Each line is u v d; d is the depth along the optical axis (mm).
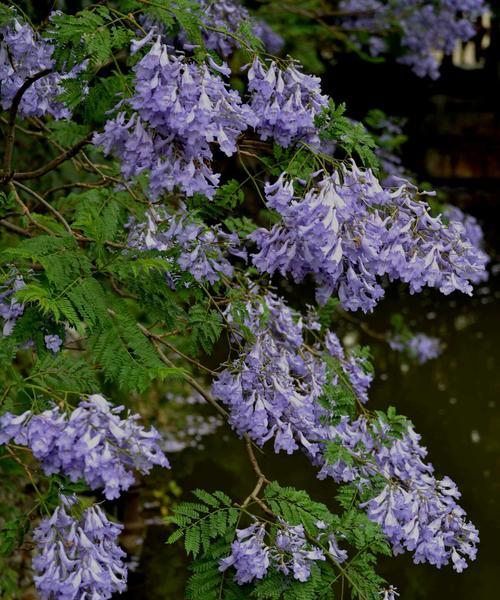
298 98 2662
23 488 5234
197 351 3090
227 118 2457
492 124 13016
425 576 6660
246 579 2650
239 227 3545
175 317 2861
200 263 2939
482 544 7129
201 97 2332
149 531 6875
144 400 8492
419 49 9164
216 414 8844
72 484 2318
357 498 3068
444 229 2668
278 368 3010
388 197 2590
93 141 2492
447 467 8352
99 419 2094
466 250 2664
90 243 2984
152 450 2141
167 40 2932
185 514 2725
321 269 2697
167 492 7500
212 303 3273
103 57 2523
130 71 2785
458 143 13086
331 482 7703
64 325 2484
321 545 2764
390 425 3135
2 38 3064
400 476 3033
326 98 2748
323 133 2760
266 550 2629
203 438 8414
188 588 2678
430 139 13102
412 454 3178
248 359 2977
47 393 2182
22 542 2461
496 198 13336
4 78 3068
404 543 2869
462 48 13305
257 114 2688
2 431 2121
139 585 6246
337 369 3387
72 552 2234
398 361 10539
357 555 2807
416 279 2629
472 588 6531
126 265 2521
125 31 2602
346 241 2533
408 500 2873
